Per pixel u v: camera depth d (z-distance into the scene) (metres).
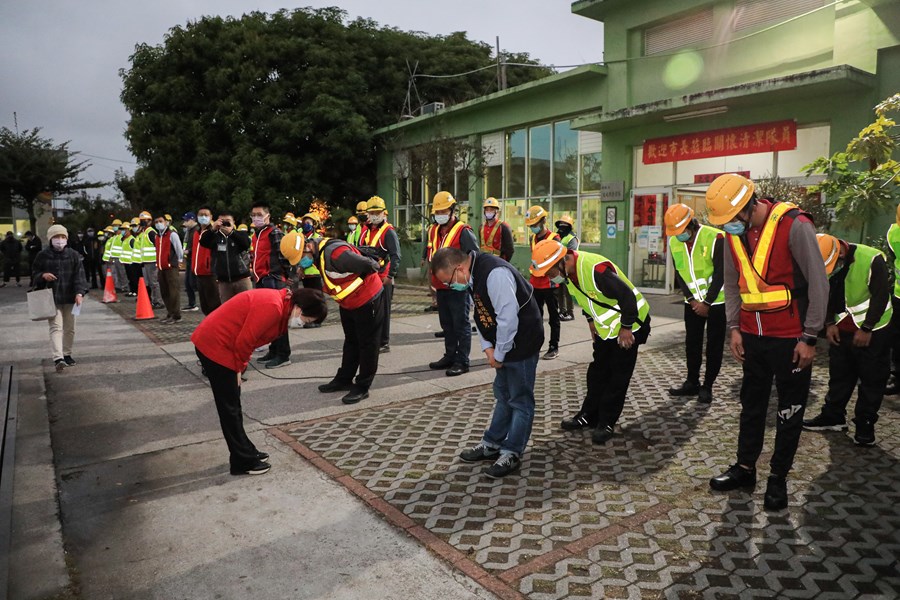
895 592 2.60
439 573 2.81
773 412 4.90
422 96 22.39
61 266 6.87
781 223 3.19
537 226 7.11
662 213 12.43
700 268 5.07
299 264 5.39
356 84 20.47
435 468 3.99
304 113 19.64
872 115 9.38
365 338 5.37
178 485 3.82
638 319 4.29
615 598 2.59
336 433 4.66
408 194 18.62
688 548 2.98
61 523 3.36
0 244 19.20
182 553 3.03
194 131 19.59
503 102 15.76
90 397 5.78
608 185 13.22
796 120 10.16
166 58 20.05
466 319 6.37
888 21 9.14
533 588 2.67
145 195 20.70
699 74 12.00
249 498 3.62
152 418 5.13
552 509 3.40
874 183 6.68
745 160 11.05
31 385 6.21
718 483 3.59
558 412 5.11
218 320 3.82
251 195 18.81
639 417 4.94
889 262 6.18
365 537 3.15
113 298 13.85
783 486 3.38
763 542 3.02
